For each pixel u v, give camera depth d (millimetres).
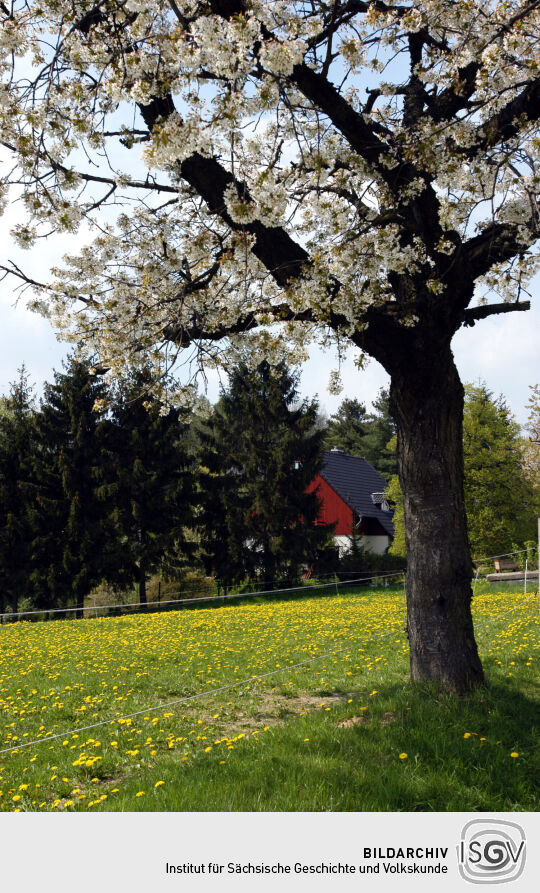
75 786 5766
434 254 6742
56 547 32469
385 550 48438
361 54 6867
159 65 5824
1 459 32875
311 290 6328
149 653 13359
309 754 5598
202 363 7922
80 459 32875
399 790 4762
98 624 21141
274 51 5277
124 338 7621
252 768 5406
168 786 5109
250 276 7102
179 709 8375
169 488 33000
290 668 10508
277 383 34469
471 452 31750
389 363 7254
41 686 10297
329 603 25453
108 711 8484
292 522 34625
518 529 31172
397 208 6844
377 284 6895
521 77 6238
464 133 6340
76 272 7277
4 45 5891
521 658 9852
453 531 7289
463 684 7086
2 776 6016
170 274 7418
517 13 6086
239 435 34844
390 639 13312
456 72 6680
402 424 7492
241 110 5535
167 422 33625
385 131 7320
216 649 13484
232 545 34125
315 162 6102
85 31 6562
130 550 32719
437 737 5691
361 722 6492
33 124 5652
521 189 6621
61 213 5770
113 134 6281
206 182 6656
